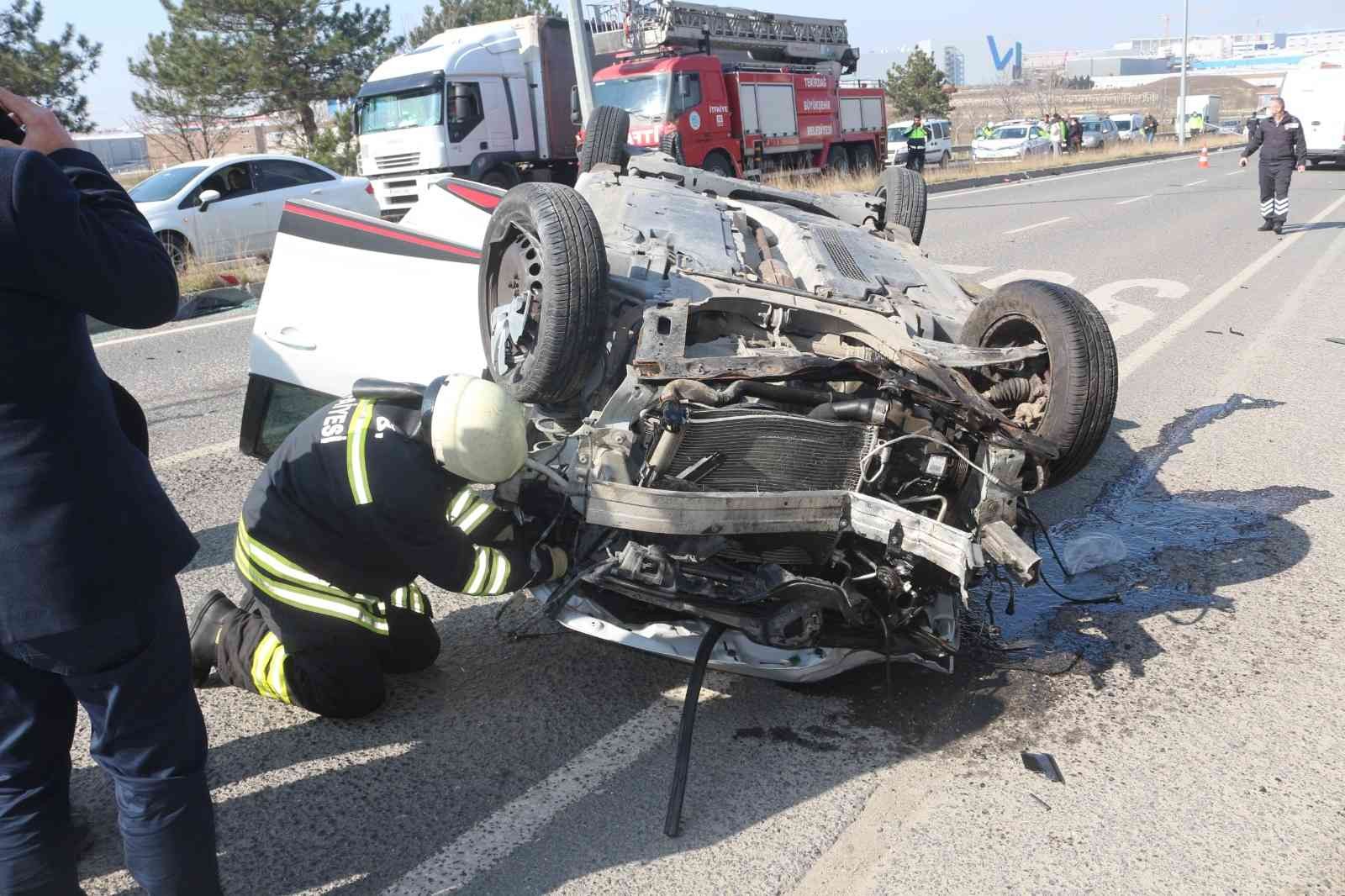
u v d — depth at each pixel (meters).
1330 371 7.25
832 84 23.55
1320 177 24.86
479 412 2.69
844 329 3.99
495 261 4.30
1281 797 2.91
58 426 1.93
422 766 3.04
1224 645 3.74
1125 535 4.73
